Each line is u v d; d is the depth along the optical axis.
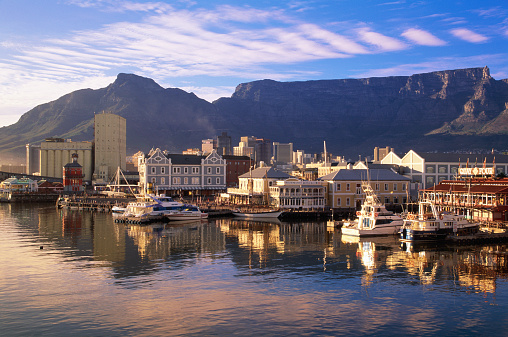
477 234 95.88
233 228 116.31
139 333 46.91
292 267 72.44
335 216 139.62
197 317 50.94
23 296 57.31
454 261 76.50
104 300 56.03
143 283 63.06
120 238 98.94
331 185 144.50
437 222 95.31
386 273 68.81
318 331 47.62
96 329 47.81
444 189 129.12
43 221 131.00
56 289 60.12
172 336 46.25
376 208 104.88
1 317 50.72
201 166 192.38
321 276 67.12
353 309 53.66
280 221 131.50
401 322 50.03
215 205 155.50
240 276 66.94
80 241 94.88
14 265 72.69
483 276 67.19
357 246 90.00
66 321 49.72
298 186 143.62
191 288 61.00
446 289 61.00
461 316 51.75
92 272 68.62
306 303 55.47
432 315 52.03
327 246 89.88
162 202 135.62
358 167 192.12
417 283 63.66
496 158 182.12
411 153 180.62
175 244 91.50
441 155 178.62
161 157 185.25
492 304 55.34
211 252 83.69
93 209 168.25
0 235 102.88
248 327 48.44
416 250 85.81
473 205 112.69
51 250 85.00
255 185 163.12
